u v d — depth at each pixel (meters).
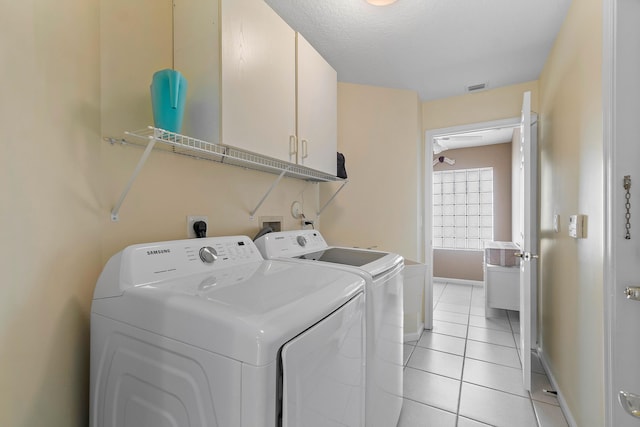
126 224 1.06
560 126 1.82
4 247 0.68
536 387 1.93
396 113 2.68
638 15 1.04
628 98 1.05
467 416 1.65
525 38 1.90
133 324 0.78
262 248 1.45
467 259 4.73
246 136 1.17
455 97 2.83
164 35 1.21
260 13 1.26
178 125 0.98
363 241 2.57
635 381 1.05
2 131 0.67
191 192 1.31
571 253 1.62
